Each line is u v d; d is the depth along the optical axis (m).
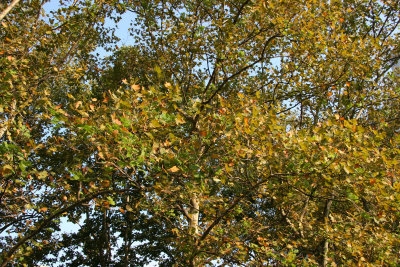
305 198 5.84
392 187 3.59
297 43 6.65
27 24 5.80
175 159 3.54
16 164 3.82
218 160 4.90
